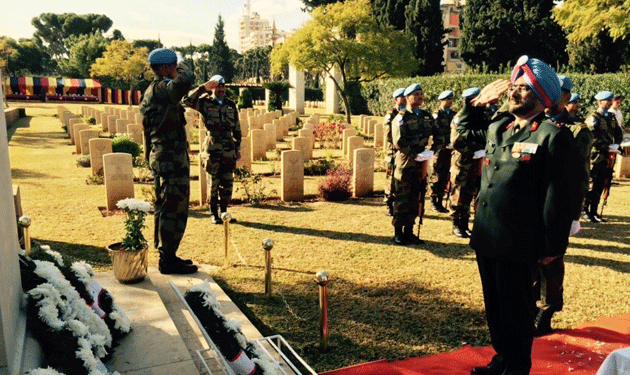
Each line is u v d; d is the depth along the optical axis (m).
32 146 18.38
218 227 7.70
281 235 7.31
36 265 2.87
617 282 5.50
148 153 5.07
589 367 3.69
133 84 66.12
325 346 3.98
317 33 26.92
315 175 12.80
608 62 27.59
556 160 2.98
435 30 39.44
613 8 21.31
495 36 36.31
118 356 3.38
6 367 2.06
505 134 3.27
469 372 3.64
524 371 3.26
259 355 3.10
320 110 50.91
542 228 3.14
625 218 8.48
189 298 3.05
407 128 6.73
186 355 3.42
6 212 2.53
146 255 4.73
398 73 28.42
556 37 35.81
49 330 2.57
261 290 5.21
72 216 8.20
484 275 3.40
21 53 76.62
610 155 8.01
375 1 41.62
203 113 7.52
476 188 7.35
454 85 30.25
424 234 7.51
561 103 4.69
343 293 5.17
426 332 4.34
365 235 7.38
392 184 8.45
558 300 4.25
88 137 14.65
